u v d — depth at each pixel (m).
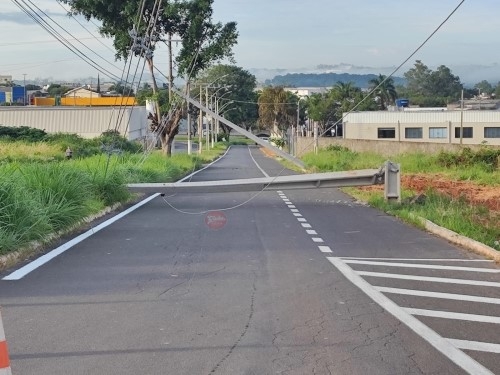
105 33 46.25
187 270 10.78
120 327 7.37
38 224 12.82
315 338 7.02
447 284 9.86
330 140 62.00
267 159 76.12
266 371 5.97
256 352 6.51
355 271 10.76
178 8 45.28
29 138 56.88
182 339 6.93
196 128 151.50
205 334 7.12
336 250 12.94
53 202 14.86
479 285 9.81
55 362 6.15
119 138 54.03
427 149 41.12
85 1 44.53
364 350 6.61
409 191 23.25
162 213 19.45
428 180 29.23
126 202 22.05
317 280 10.04
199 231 15.61
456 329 7.41
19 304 8.39
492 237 13.89
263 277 10.25
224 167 54.34
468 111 68.31
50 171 16.50
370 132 72.06
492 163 33.34
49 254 12.17
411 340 6.97
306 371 5.98
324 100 111.69
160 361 6.21
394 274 10.58
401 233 15.46
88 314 7.93
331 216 18.92
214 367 6.06
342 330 7.33
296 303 8.56
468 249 13.23
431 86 165.00
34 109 69.94
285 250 12.90
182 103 48.28
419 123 70.00
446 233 14.77
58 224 14.32
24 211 12.48
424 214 17.47
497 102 111.06
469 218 16.06
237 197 25.36
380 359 6.34
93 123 69.81
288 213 19.73
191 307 8.32
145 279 10.04
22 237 12.02
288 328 7.39
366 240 14.31
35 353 6.42
